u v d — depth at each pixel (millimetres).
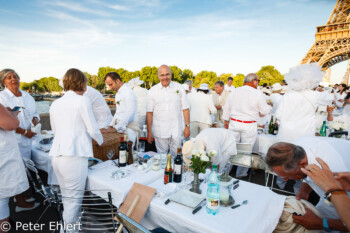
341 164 1522
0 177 1953
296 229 1499
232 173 4262
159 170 2238
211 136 2664
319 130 3576
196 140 2416
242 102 3393
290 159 1426
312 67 2855
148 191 1702
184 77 61438
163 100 3266
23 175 2119
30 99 3076
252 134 3436
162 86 3275
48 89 86625
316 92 2881
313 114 2920
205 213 1499
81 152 1966
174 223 1528
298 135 2967
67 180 1953
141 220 1726
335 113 5535
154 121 3430
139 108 5227
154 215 1644
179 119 3418
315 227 1433
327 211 1630
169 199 1647
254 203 1631
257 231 1353
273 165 1478
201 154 1739
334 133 3170
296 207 1527
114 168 2283
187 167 2195
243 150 3127
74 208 1987
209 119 4766
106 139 2719
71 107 1929
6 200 2086
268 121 4812
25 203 2832
